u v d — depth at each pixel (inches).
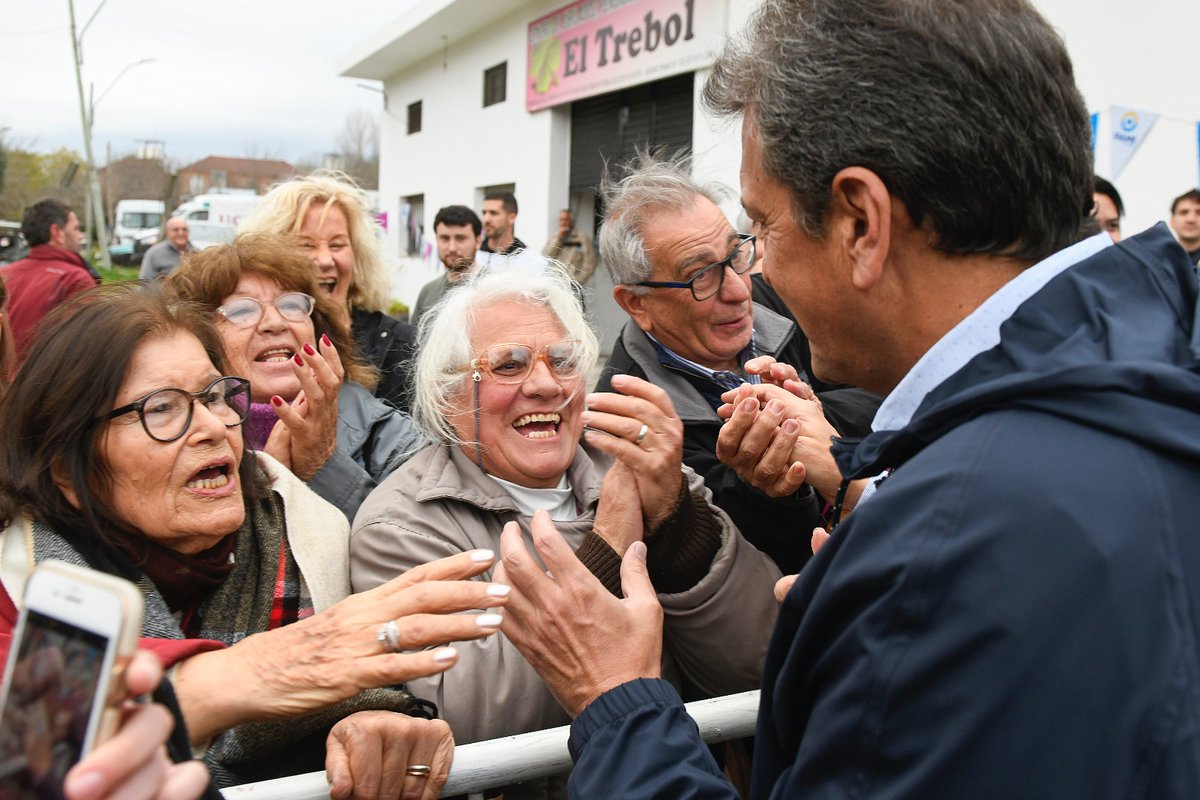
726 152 248.2
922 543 28.4
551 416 66.3
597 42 406.6
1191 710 25.3
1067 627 26.2
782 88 35.0
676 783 37.0
